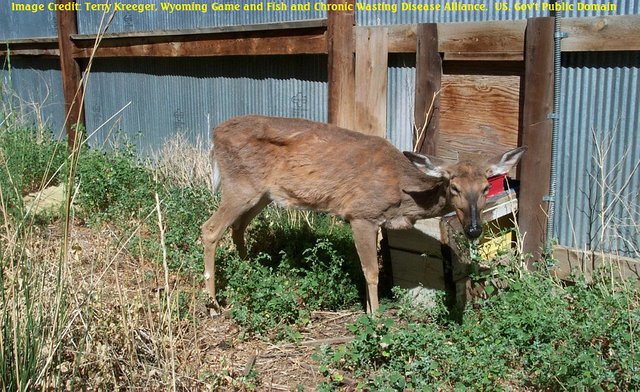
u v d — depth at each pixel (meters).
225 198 5.51
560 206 5.29
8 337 3.23
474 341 4.39
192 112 8.83
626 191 4.95
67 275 3.58
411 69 6.08
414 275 5.35
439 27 5.72
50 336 3.36
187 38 8.31
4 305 3.23
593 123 5.05
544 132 5.20
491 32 5.41
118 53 9.44
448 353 4.20
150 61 9.34
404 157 5.10
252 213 5.84
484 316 4.66
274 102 7.66
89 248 5.97
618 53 4.86
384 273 5.82
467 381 4.00
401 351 4.30
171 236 6.01
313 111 7.20
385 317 5.20
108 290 4.87
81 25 10.13
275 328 4.90
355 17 6.45
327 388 4.04
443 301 5.07
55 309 3.32
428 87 5.86
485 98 5.58
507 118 5.47
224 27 7.65
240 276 5.17
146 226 6.57
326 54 6.89
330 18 6.50
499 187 5.43
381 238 5.77
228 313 5.18
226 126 5.53
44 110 11.23
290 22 6.88
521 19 5.34
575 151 5.16
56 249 4.90
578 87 5.09
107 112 10.27
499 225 5.58
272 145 5.43
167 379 3.75
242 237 5.91
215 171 5.75
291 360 4.57
